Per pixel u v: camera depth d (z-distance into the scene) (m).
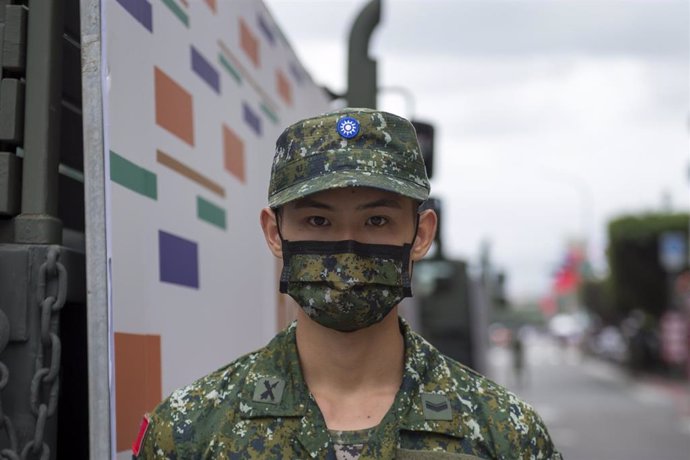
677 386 27.02
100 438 1.54
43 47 1.65
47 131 1.64
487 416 1.68
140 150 1.78
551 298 78.69
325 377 1.72
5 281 1.57
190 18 2.16
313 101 4.07
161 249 1.88
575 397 23.38
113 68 1.66
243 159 2.61
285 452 1.63
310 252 1.65
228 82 2.48
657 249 30.95
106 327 1.56
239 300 2.50
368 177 1.63
